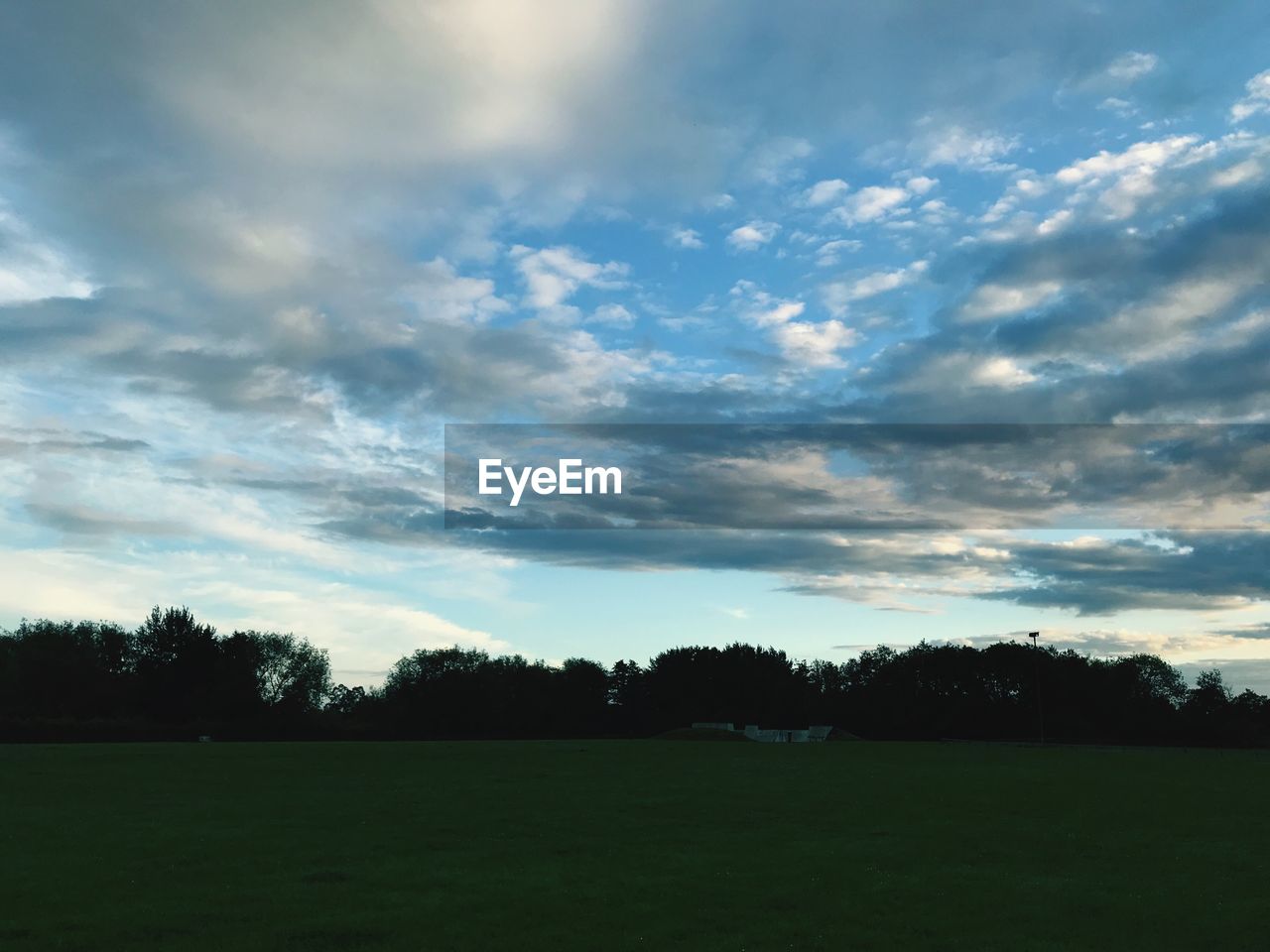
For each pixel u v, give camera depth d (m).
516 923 15.51
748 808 31.12
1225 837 25.67
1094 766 58.31
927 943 14.64
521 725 168.25
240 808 30.05
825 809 31.11
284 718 119.81
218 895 17.25
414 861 20.81
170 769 47.47
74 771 45.91
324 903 16.69
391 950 13.98
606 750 74.25
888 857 21.92
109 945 14.12
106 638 154.12
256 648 149.12
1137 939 14.98
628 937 14.76
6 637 141.50
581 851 22.38
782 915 16.25
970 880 19.33
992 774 48.16
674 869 20.17
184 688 133.88
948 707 161.25
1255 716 171.38
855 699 173.25
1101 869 20.75
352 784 38.75
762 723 175.00
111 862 20.41
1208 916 16.39
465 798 33.44
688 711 174.00
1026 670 157.12
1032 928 15.56
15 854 21.34
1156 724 150.38
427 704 163.50
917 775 47.03
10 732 94.12
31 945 14.06
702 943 14.51
